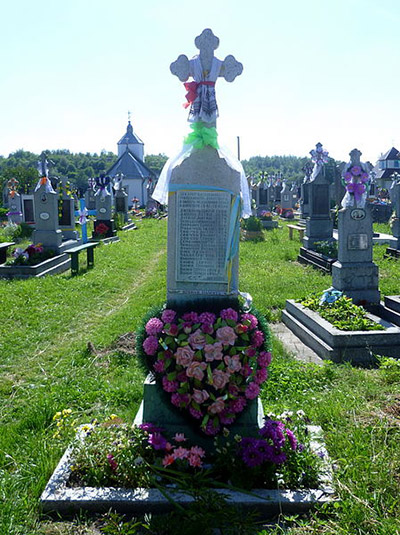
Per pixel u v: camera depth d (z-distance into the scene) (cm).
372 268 944
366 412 482
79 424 496
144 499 362
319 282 1230
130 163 6575
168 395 433
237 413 432
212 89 464
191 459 386
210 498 353
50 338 816
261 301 1045
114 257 1664
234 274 470
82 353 731
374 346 713
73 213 1825
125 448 397
